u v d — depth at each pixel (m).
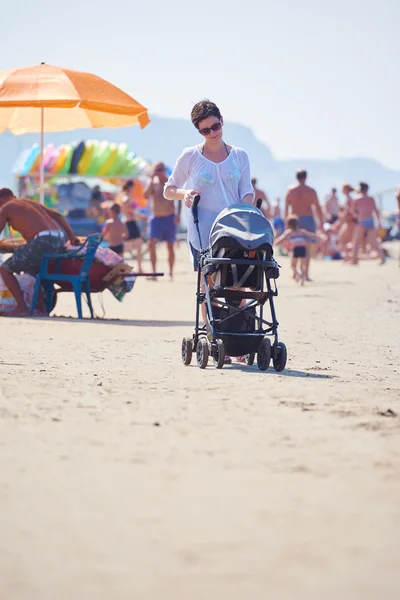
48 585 6.90
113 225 52.66
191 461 10.52
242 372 17.84
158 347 22.19
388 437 11.83
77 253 30.12
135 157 83.31
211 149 19.88
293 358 20.62
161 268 64.69
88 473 9.98
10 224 30.75
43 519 8.45
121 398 14.44
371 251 82.25
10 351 20.61
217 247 18.22
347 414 13.32
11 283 30.78
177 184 20.02
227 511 8.71
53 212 31.39
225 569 7.23
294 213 50.03
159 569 7.23
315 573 7.18
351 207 71.81
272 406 13.88
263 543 7.84
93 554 7.55
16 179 80.19
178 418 12.89
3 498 9.07
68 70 33.53
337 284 49.03
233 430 12.15
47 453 10.82
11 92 32.19
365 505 8.93
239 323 18.69
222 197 19.72
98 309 34.34
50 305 31.61
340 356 21.25
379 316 31.69
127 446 11.20
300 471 10.13
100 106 32.53
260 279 18.33
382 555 7.60
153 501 9.00
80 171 80.06
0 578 7.05
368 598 6.72
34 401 14.01
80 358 19.66
